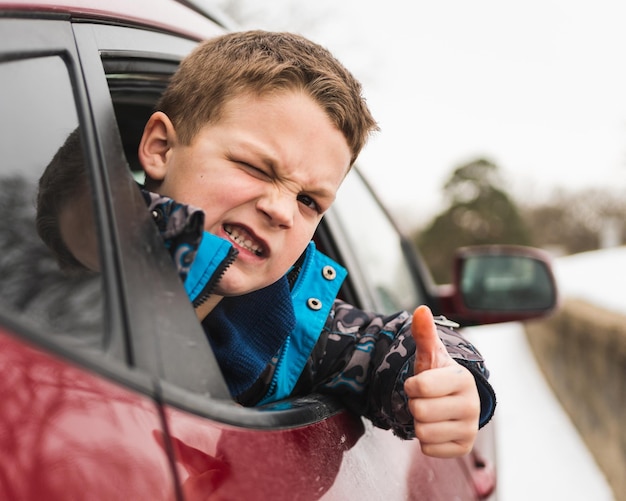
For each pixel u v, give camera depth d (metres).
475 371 1.20
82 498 0.64
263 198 1.09
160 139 1.16
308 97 1.12
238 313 1.19
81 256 0.78
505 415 9.73
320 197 1.15
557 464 7.62
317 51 1.23
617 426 6.90
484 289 2.50
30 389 0.65
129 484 0.67
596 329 8.46
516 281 2.48
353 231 2.02
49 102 0.85
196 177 1.10
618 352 7.28
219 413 0.83
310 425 1.03
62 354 0.69
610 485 6.93
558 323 11.40
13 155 0.79
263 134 1.09
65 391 0.67
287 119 1.10
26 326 0.68
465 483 1.67
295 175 1.10
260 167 1.09
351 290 1.78
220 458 0.79
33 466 0.62
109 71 1.19
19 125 0.81
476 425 1.09
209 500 0.74
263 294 1.21
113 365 0.73
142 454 0.70
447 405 1.06
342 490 0.96
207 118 1.12
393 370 1.23
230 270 1.09
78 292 0.75
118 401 0.70
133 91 1.33
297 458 0.91
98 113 0.92
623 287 23.42
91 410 0.68
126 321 0.77
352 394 1.27
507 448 8.09
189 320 0.85
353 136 1.18
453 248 29.89
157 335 0.80
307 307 1.27
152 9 1.35
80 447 0.65
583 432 8.68
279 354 1.22
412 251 2.66
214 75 1.14
